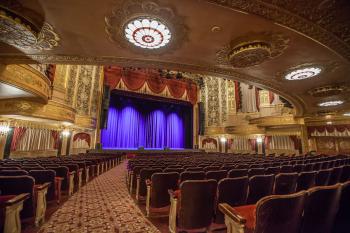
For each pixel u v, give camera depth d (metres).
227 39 3.76
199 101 20.30
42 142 10.65
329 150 12.26
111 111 18.70
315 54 4.17
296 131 13.45
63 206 3.99
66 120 9.62
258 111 15.88
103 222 3.23
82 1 2.82
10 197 2.53
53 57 4.41
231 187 2.66
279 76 5.61
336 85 6.14
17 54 4.19
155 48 4.16
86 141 14.39
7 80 4.74
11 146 8.57
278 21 3.11
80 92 13.29
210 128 19.03
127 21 3.25
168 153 16.31
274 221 1.56
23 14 2.97
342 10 2.78
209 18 3.15
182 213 2.46
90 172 6.94
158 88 18.08
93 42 3.90
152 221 3.31
